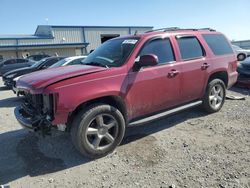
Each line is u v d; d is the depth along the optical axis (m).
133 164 3.90
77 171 3.81
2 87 13.87
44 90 3.68
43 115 3.89
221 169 3.61
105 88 4.02
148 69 4.53
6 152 4.56
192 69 5.22
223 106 6.61
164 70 4.73
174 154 4.14
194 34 5.54
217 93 5.98
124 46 4.68
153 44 4.73
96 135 4.07
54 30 40.38
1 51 36.06
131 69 4.34
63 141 4.89
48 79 3.89
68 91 3.73
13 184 3.55
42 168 3.95
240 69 8.81
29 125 3.97
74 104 3.76
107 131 4.17
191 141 4.59
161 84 4.71
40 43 39.22
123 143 4.64
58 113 3.70
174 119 5.77
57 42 40.72
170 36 5.05
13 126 6.06
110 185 3.42
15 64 21.02
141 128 5.34
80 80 3.85
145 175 3.59
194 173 3.55
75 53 42.12
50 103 3.75
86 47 42.94
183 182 3.36
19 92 4.67
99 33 44.00
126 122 4.46
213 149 4.23
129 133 5.09
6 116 7.11
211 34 5.95
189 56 5.26
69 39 41.75
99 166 3.91
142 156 4.13
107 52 4.88
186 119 5.73
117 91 4.14
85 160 4.12
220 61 5.86
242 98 7.30
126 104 4.32
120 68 4.25
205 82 5.59
